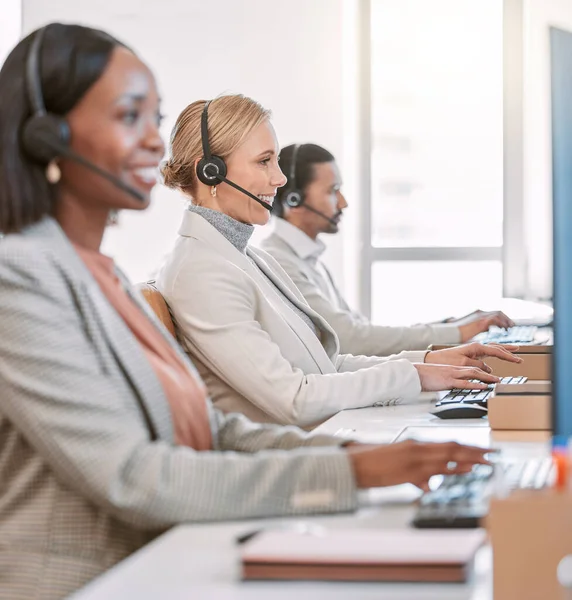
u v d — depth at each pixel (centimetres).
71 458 116
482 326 338
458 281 574
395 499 129
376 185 575
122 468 116
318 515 121
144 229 563
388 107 570
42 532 121
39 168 130
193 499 118
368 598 90
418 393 227
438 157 570
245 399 222
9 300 119
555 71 113
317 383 218
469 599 89
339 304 388
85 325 124
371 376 223
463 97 566
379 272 579
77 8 573
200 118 241
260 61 562
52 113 132
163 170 245
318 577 95
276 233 347
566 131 113
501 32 560
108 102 132
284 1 559
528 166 562
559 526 92
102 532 122
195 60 566
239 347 217
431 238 575
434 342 333
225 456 123
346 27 566
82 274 129
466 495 122
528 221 565
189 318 221
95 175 133
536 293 566
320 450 130
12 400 117
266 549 99
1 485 123
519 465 129
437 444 130
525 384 195
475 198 569
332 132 559
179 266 227
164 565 103
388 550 98
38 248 124
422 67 567
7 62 133
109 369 124
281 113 562
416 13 566
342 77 557
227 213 242
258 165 241
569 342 112
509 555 93
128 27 569
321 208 349
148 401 129
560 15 549
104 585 96
